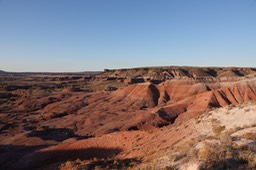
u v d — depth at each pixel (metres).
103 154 34.00
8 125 81.62
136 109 102.62
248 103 29.31
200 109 84.19
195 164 9.99
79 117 90.88
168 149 17.59
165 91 119.38
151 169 11.70
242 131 17.03
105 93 137.88
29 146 55.56
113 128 73.00
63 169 20.50
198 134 26.03
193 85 116.06
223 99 92.31
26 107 115.31
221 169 8.98
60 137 66.75
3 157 45.62
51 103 122.00
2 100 130.62
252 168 8.82
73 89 166.88
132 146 32.75
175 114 84.88
